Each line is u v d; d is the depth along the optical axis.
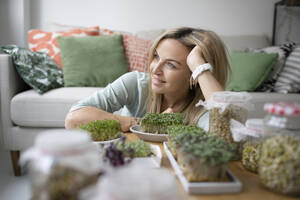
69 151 0.47
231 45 2.89
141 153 0.77
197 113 1.12
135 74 1.40
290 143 0.56
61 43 2.43
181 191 0.57
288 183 0.54
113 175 0.43
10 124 2.07
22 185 1.83
